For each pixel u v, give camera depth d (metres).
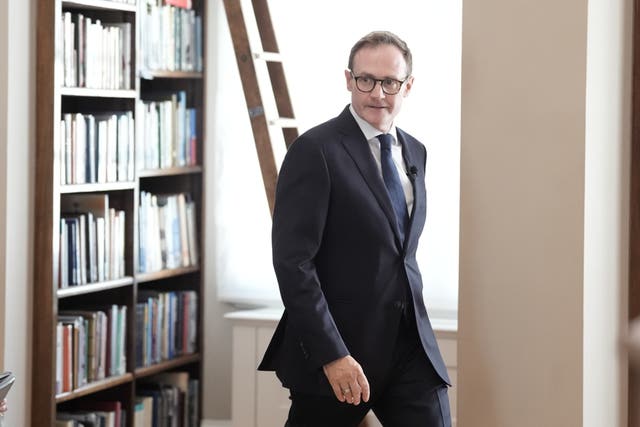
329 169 3.18
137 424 5.19
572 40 3.11
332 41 5.39
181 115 5.49
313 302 3.11
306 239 3.15
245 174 5.62
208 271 5.76
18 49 4.23
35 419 4.39
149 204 5.25
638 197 3.40
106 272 4.88
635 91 3.38
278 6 5.44
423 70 5.23
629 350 1.22
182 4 5.43
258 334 5.16
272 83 4.64
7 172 4.20
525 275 3.24
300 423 3.33
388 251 3.21
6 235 4.21
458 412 3.38
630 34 3.37
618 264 3.35
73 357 4.64
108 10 5.01
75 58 4.60
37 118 4.33
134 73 4.99
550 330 3.20
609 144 3.25
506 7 3.22
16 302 4.29
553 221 3.18
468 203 3.33
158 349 5.36
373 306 3.20
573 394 3.16
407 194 3.34
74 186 4.53
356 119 3.29
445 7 5.20
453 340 4.93
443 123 5.21
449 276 5.20
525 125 3.21
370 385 3.24
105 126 4.81
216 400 5.79
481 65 3.27
